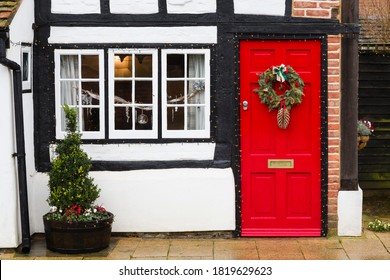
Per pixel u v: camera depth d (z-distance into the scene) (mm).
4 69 7070
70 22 7746
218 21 7730
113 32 7734
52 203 7305
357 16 7723
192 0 7711
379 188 10023
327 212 7863
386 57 9867
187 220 7793
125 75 7801
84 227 7156
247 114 7828
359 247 7461
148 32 7730
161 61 7750
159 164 7805
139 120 7832
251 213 7895
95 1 7738
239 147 7820
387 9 9695
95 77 7828
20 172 7258
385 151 9984
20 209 7305
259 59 7777
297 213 7902
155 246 7520
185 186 7762
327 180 7836
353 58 7746
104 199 7762
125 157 7797
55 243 7230
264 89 7676
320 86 7773
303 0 7707
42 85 7816
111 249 7391
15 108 7219
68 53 7773
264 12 7727
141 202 7777
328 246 7508
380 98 9914
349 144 7809
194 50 7750
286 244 7605
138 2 7727
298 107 7809
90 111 7852
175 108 7836
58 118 7832
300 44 7758
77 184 7266
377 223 8188
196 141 7812
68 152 7328
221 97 7773
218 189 7773
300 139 7844
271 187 7887
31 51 7738
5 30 6898
